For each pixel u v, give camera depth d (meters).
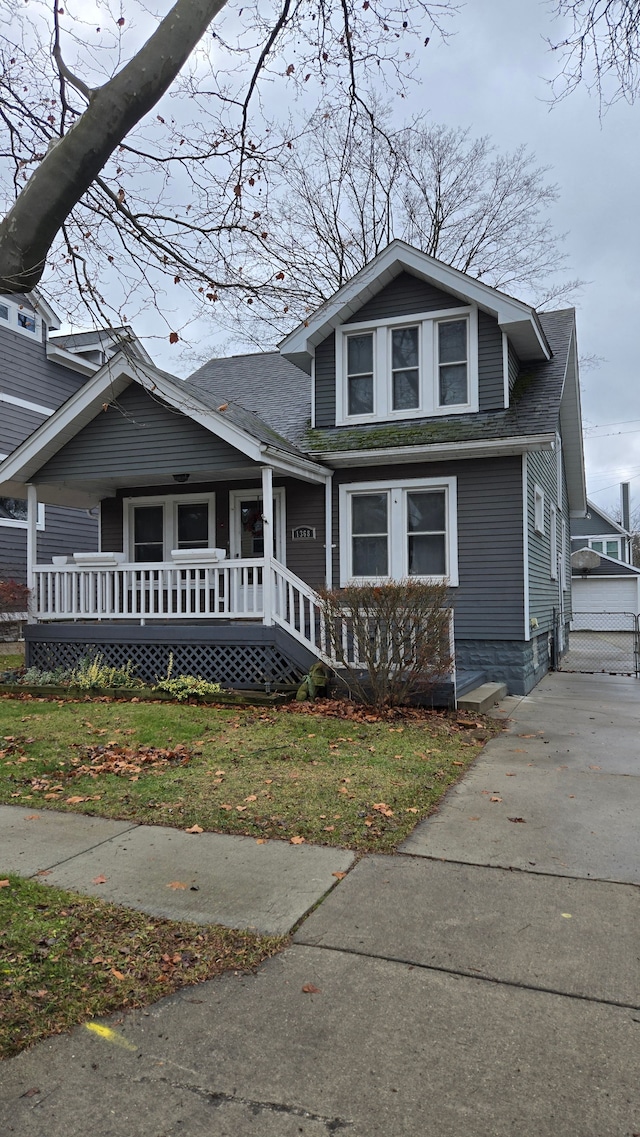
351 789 5.82
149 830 5.04
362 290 11.98
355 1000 2.99
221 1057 2.65
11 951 3.35
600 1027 2.79
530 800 5.66
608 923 3.62
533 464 12.25
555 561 16.03
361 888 4.05
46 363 18.09
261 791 5.79
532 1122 2.31
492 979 3.12
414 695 9.30
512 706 10.02
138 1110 2.40
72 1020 2.87
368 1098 2.43
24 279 3.49
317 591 9.55
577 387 16.22
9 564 17.16
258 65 5.35
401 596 8.84
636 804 5.54
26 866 4.41
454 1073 2.54
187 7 3.44
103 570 11.11
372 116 6.49
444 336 11.91
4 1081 2.55
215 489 13.20
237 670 10.13
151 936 3.52
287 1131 2.29
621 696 11.05
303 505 12.45
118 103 3.35
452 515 11.45
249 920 3.67
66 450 11.41
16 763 6.75
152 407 10.92
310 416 13.23
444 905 3.83
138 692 9.98
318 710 8.98
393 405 12.15
